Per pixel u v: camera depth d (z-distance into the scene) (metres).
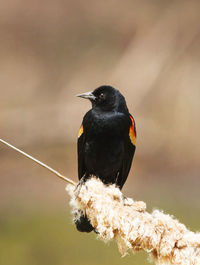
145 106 18.55
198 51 19.67
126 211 4.41
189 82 18.66
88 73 20.47
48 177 16.23
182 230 4.32
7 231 10.64
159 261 4.27
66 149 17.19
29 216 11.68
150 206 12.20
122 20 21.59
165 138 17.50
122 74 19.70
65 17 22.33
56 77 20.72
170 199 13.10
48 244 9.89
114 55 20.94
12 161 16.92
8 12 22.22
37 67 21.19
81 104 18.66
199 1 20.55
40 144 17.34
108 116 6.46
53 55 21.55
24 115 17.94
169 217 4.42
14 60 21.41
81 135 6.64
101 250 9.65
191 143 17.33
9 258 9.20
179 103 18.20
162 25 20.64
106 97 6.55
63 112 18.12
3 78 20.62
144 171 16.78
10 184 15.61
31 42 21.88
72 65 21.06
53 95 20.05
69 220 11.34
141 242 4.30
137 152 17.20
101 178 6.69
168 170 16.84
